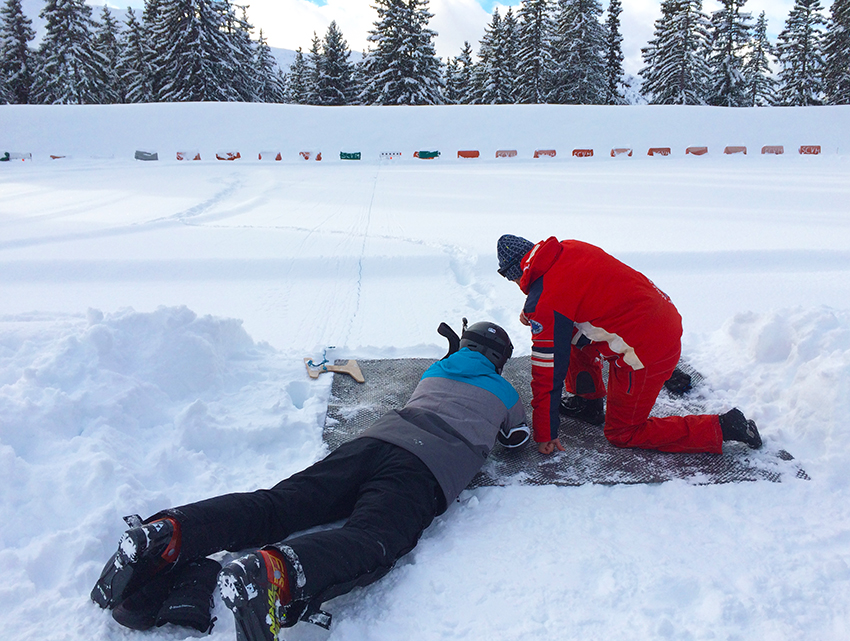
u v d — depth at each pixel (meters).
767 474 2.54
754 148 21.12
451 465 2.18
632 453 2.74
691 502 2.37
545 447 2.68
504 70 44.12
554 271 2.52
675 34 38.47
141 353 3.05
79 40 37.88
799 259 6.12
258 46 50.22
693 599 1.86
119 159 21.25
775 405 2.99
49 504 2.15
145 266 6.15
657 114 23.53
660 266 6.08
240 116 23.95
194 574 1.81
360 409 3.10
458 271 6.05
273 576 1.58
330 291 5.46
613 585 1.91
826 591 1.86
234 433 2.77
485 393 2.51
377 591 1.94
